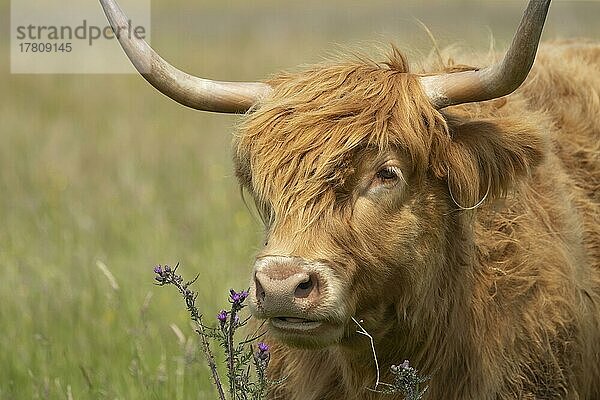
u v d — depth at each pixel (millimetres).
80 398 15617
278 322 10930
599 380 14625
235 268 20109
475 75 11930
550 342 13203
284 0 96312
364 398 12758
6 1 97562
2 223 24406
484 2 78312
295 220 11281
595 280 14188
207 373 15766
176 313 18188
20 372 16656
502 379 12898
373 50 13422
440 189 12195
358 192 11500
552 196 13859
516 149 12312
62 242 22625
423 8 74750
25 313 18500
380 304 11891
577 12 53688
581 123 15164
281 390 13648
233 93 12539
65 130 36469
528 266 13094
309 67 12594
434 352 12609
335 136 11445
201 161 30828
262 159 11578
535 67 15836
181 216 24562
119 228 23578
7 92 43844
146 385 15547
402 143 11633
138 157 31641
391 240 11609
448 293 12555
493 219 13180
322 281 10953
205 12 86562
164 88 12516
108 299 18578
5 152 32781
